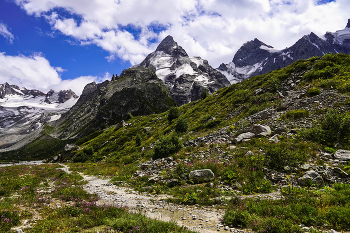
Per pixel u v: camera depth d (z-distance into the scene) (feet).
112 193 44.91
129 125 291.79
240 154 48.03
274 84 107.34
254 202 27.58
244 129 65.31
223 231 21.47
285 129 54.90
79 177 72.74
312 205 23.89
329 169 34.99
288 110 66.69
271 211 23.77
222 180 40.83
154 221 22.90
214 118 115.85
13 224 23.44
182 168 49.29
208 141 69.77
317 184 31.81
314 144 44.01
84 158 193.06
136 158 111.24
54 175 77.71
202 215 27.02
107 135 280.10
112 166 106.32
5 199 34.73
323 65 97.91
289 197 27.20
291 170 37.68
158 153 72.74
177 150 71.31
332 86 72.08
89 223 23.76
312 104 62.80
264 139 52.90
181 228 21.61
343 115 47.93
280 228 19.57
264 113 72.90
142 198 38.75
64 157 255.50
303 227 19.62
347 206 21.54
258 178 37.14
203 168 47.01
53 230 21.38
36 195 40.22
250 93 120.57
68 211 28.40
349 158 36.29
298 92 81.56
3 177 64.18
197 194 35.58
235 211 24.91
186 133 110.93
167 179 48.11
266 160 41.52
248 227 21.71
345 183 30.55
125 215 25.41
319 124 50.21
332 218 19.98
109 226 23.00
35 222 24.53
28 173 77.30
